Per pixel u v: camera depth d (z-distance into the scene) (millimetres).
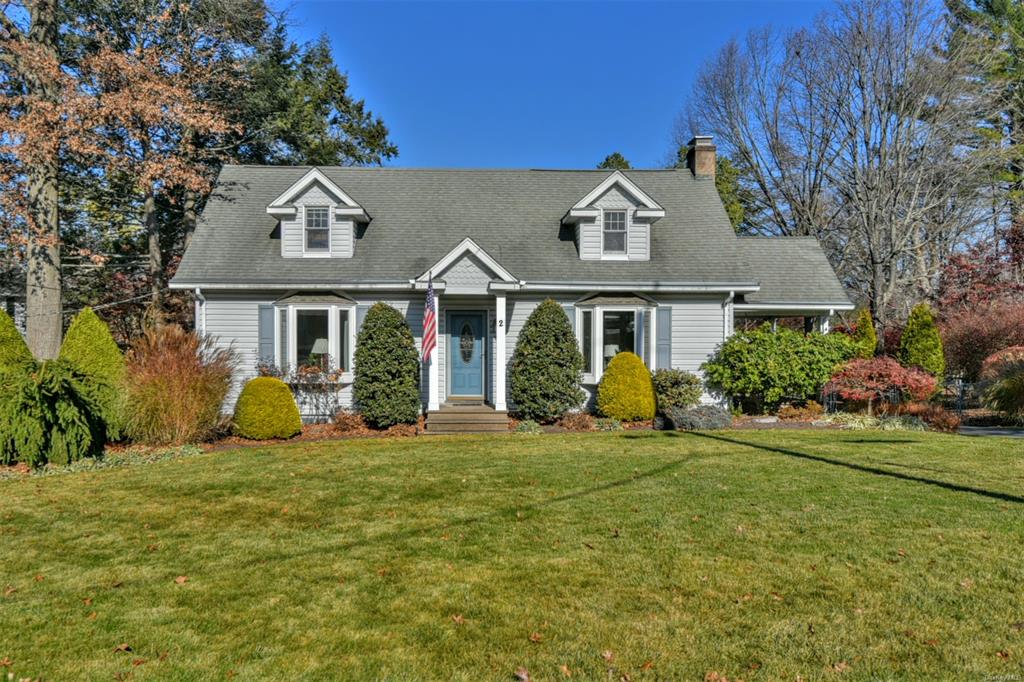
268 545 5766
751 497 7254
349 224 15398
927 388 14508
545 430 13648
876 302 25000
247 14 18984
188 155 18109
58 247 16062
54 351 15680
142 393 11297
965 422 14055
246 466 9500
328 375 14461
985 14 27641
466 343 16188
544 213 17078
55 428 9602
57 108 14820
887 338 22094
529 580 4875
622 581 4836
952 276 22172
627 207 15883
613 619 4215
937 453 9969
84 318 13203
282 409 12703
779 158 31922
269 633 4047
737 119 33500
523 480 8312
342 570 5113
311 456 10352
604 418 14516
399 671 3592
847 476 8297
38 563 5340
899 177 24766
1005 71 27047
